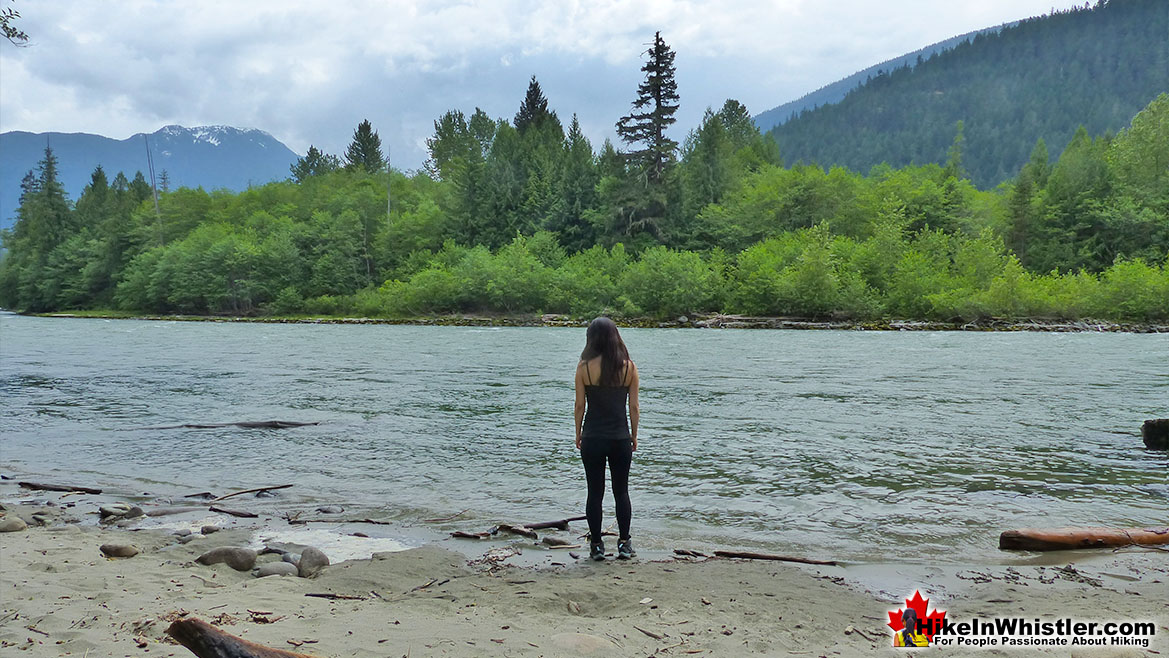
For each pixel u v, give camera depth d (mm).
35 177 132250
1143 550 5980
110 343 37844
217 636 3154
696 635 4098
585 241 89750
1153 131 81125
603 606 4656
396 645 3863
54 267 105500
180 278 89438
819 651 3873
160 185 133500
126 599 4688
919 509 7223
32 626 4125
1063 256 76750
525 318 71812
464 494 8031
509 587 5039
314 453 10234
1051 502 7469
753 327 59688
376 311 83375
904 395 16359
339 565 5590
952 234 77938
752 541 6266
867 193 80688
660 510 7270
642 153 86562
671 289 67125
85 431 11992
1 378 20359
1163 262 71562
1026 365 24531
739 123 121125
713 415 13461
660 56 86750
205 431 11969
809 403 15070
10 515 7258
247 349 33344
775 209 80375
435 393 16922
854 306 60562
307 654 3357
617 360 5867
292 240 94125
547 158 102500
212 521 7043
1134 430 11828
